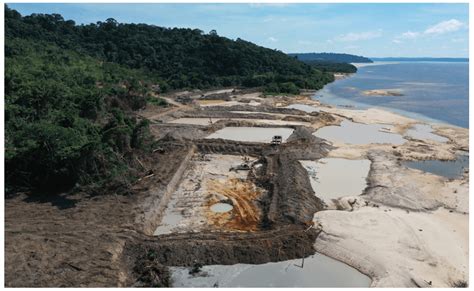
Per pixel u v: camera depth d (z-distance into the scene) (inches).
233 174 1674.5
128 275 978.7
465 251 1078.4
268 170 1665.8
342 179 1626.5
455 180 1598.2
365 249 1072.8
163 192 1395.2
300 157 1855.3
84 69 3462.1
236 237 1115.9
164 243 1077.1
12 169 1380.4
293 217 1222.9
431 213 1311.5
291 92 4362.7
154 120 2610.7
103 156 1432.1
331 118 2763.3
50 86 2130.9
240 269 1020.5
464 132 2394.2
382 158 1863.9
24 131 1512.1
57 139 1424.7
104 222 1168.8
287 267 1030.4
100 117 2213.3
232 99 3745.1
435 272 986.1
